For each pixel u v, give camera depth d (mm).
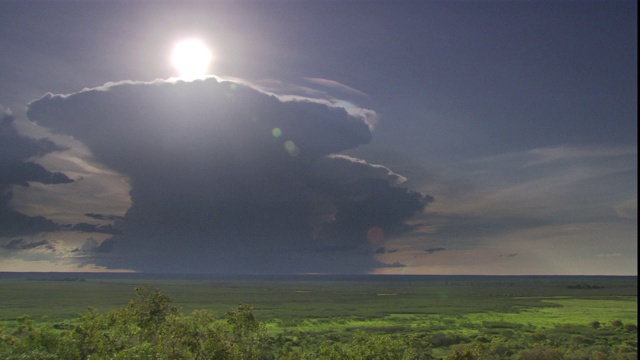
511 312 111812
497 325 83375
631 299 155125
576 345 59469
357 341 30750
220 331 24297
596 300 150500
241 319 25031
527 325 85188
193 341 23734
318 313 104875
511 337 69375
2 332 23516
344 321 91875
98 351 23891
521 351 51438
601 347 56000
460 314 106562
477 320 94562
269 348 45625
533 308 121812
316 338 63406
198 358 23328
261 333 25859
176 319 24141
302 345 54406
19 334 24812
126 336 25219
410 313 107875
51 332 24234
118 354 21109
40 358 21891
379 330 76000
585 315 105312
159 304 25984
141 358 20828
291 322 87688
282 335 64375
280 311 108688
